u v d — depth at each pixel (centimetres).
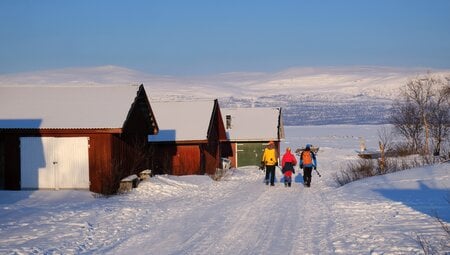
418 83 7125
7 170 2423
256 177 3672
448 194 1828
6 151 2423
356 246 1113
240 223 1466
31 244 1169
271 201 2020
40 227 1384
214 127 4275
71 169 2400
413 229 1268
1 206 1805
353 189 2288
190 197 2219
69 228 1370
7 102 2589
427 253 1000
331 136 10869
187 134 3756
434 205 1642
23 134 2414
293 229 1358
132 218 1560
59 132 2386
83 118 2433
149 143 3484
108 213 1647
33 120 2431
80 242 1194
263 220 1516
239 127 5425
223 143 5412
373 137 10219
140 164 2811
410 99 6869
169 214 1658
